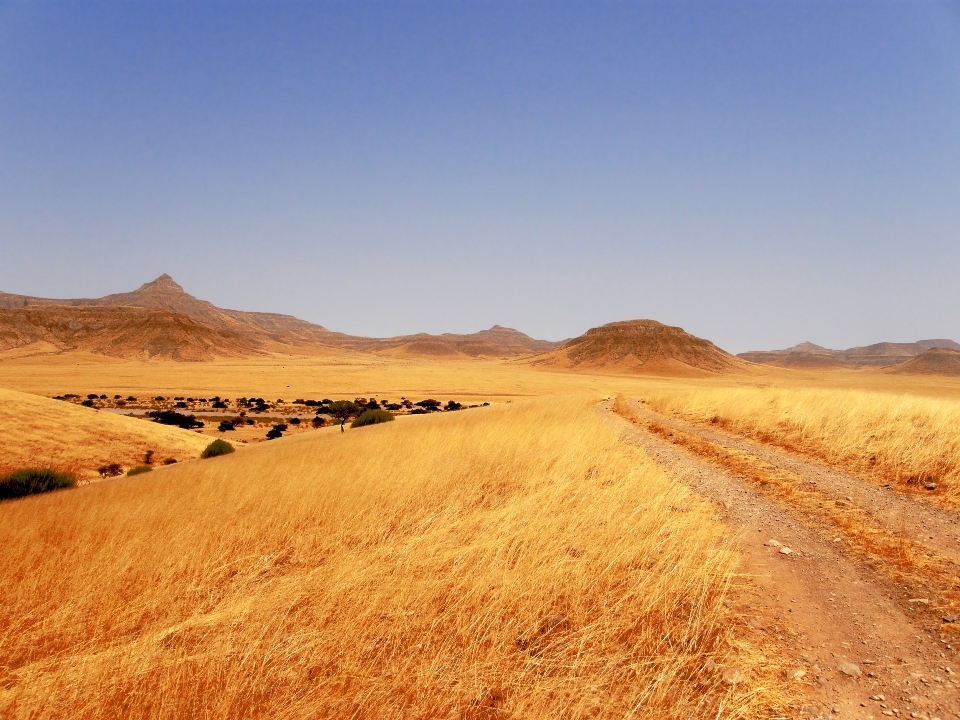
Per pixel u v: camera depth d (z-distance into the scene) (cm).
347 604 563
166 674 475
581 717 376
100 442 4647
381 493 1034
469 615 525
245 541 854
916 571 592
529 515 775
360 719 394
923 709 367
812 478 1062
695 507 838
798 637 473
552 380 16475
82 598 675
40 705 450
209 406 10294
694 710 377
